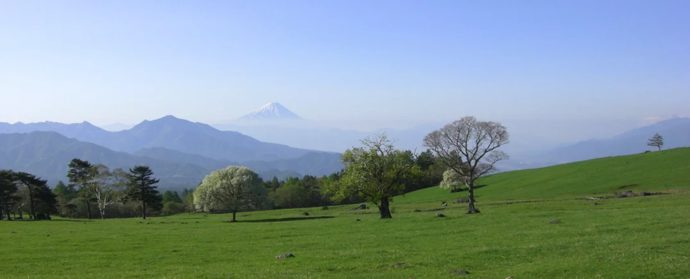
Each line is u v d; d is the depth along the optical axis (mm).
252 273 30812
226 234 60156
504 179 172875
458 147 87375
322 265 33062
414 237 48250
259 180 108875
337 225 67500
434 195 165500
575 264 28609
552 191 129250
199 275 30797
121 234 63031
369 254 37188
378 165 83062
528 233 44906
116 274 33188
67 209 162750
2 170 134750
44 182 138125
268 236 56219
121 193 148375
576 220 53625
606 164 152125
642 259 28953
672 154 144375
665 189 106188
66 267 37469
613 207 71750
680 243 33594
